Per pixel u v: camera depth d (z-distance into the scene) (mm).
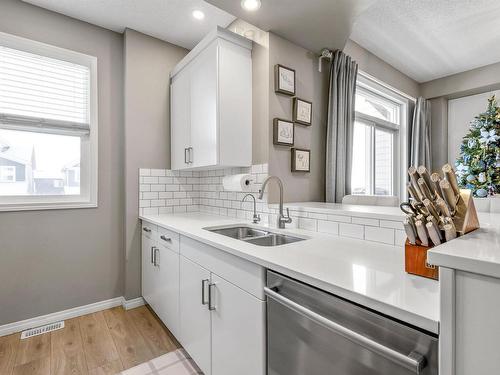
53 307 2141
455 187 811
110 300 2387
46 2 2037
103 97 2352
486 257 516
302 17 1791
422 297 714
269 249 1193
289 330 968
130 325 2096
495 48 2979
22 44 2020
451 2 2248
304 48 2207
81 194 2279
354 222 1409
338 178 2359
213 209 2568
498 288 487
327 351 846
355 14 1760
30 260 2057
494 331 493
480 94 3689
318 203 2043
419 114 3686
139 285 2439
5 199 1986
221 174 2451
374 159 3422
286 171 2061
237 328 1205
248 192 2109
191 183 2744
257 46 2020
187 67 2287
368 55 2986
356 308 769
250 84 2059
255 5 1671
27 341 1872
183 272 1678
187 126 2277
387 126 3576
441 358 562
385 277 861
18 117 1972
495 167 2736
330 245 1272
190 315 1592
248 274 1145
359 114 3197
